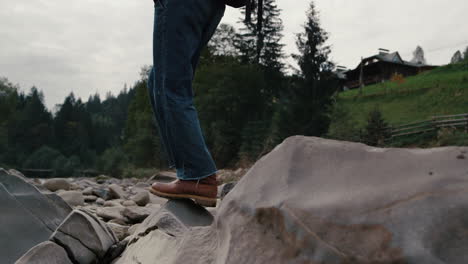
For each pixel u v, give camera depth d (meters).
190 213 1.92
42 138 81.19
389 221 0.76
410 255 0.69
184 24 1.87
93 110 147.12
